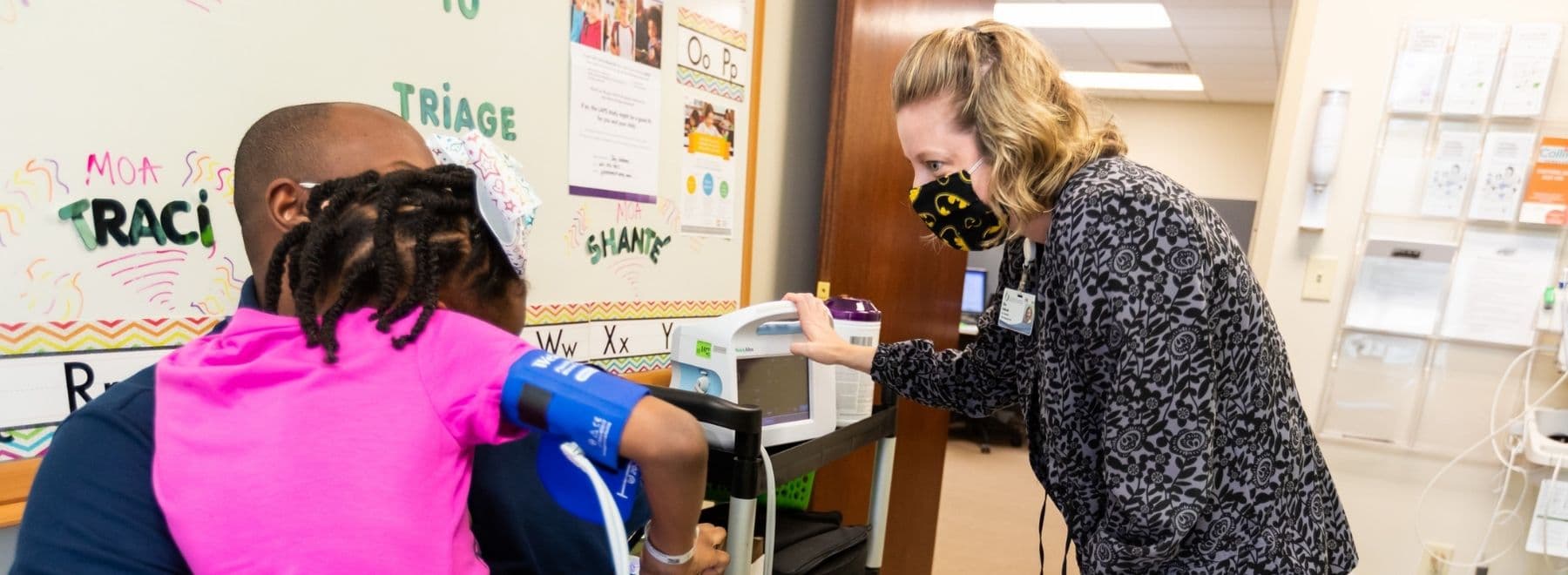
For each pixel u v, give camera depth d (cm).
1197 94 672
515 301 65
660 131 146
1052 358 90
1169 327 77
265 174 66
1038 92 89
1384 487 187
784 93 186
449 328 53
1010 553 298
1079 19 495
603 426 53
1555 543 167
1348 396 186
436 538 50
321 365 50
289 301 58
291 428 48
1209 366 79
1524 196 167
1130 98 714
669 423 55
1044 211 91
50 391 80
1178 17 473
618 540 55
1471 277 173
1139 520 79
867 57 173
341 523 46
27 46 75
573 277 132
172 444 49
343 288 53
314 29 96
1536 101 163
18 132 75
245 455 48
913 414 215
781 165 189
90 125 80
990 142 91
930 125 96
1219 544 89
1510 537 177
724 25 159
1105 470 82
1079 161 88
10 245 76
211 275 91
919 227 208
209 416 50
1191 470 79
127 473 51
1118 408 80
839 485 185
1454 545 182
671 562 61
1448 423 180
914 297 211
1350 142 180
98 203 81
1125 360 79
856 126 172
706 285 164
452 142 66
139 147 84
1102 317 80
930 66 95
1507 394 175
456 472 53
